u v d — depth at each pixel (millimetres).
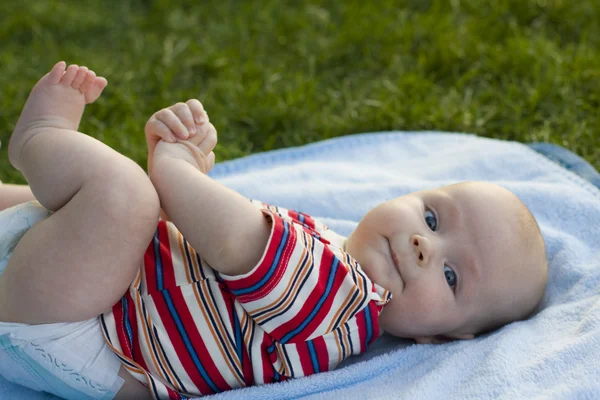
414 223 1723
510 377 1519
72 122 1631
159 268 1564
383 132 2654
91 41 3490
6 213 1538
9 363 1537
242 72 3188
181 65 3273
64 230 1400
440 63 3203
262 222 1513
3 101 2982
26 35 3494
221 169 2482
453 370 1604
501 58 3109
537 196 2143
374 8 3590
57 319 1442
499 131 2787
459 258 1717
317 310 1559
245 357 1584
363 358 1818
